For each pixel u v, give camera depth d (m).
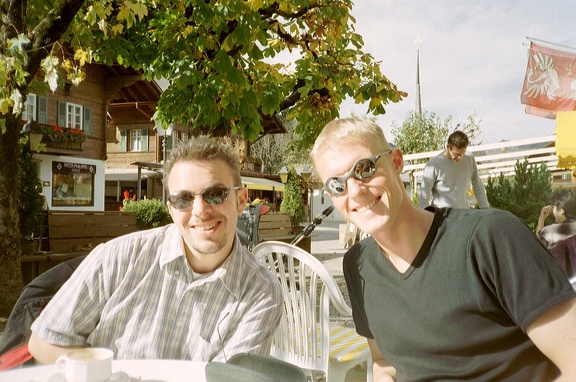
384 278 1.82
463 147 6.19
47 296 2.43
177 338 2.11
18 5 6.17
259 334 2.11
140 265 2.15
